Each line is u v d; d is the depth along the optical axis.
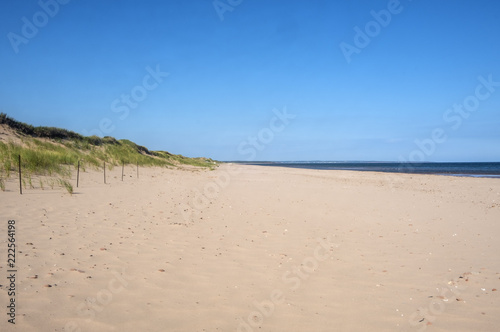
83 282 4.49
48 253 5.40
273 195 14.61
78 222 7.54
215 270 5.34
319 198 13.95
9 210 7.96
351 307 4.23
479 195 16.33
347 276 5.29
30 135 21.58
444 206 12.45
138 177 19.00
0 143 15.59
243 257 6.07
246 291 4.62
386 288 4.84
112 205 9.89
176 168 31.78
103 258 5.45
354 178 27.38
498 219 9.99
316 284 4.94
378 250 6.73
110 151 25.88
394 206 12.26
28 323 3.42
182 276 5.00
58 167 15.23
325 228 8.57
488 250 6.75
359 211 11.09
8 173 11.95
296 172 37.59
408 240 7.53
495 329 3.74
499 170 57.69
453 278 5.23
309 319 3.90
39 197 9.82
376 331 3.68
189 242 6.81
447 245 7.13
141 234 7.10
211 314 3.93
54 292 4.12
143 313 3.85
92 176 16.08
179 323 3.69
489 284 4.98
